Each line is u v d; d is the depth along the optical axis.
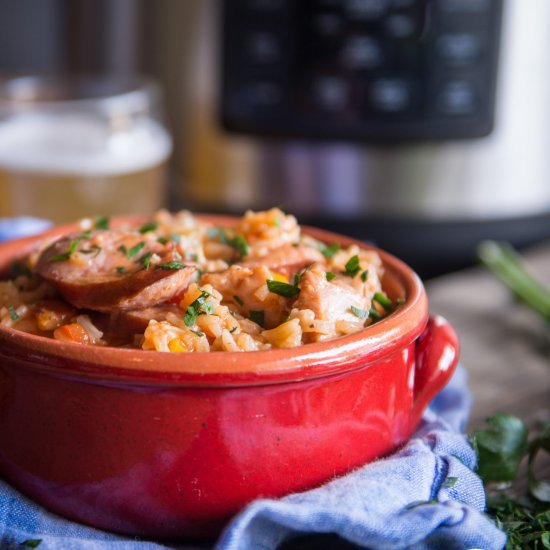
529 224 0.84
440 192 0.82
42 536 0.49
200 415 0.48
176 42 0.83
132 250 0.52
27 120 0.76
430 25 0.78
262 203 0.83
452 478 0.51
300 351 0.48
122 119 0.76
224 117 0.82
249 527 0.48
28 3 0.97
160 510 0.50
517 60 0.80
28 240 0.57
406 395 0.52
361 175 0.81
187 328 0.50
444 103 0.80
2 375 0.50
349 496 0.49
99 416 0.49
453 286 0.77
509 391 0.65
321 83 0.80
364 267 0.54
